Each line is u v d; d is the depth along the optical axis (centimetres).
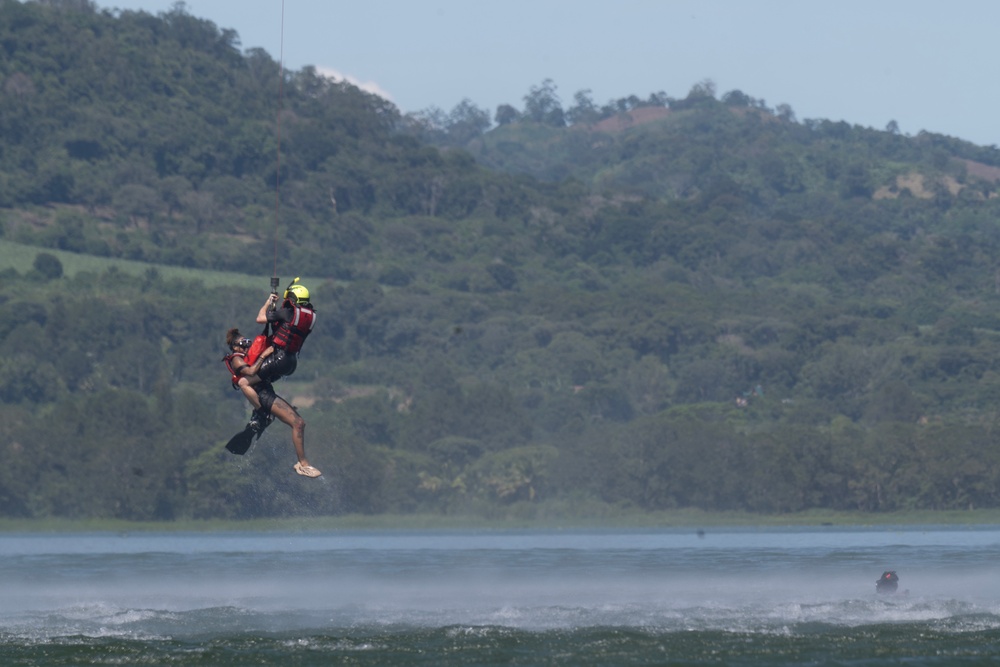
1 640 10644
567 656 9825
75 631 11212
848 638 10569
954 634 10800
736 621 11644
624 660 9656
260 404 8325
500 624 11488
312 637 10744
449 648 10206
